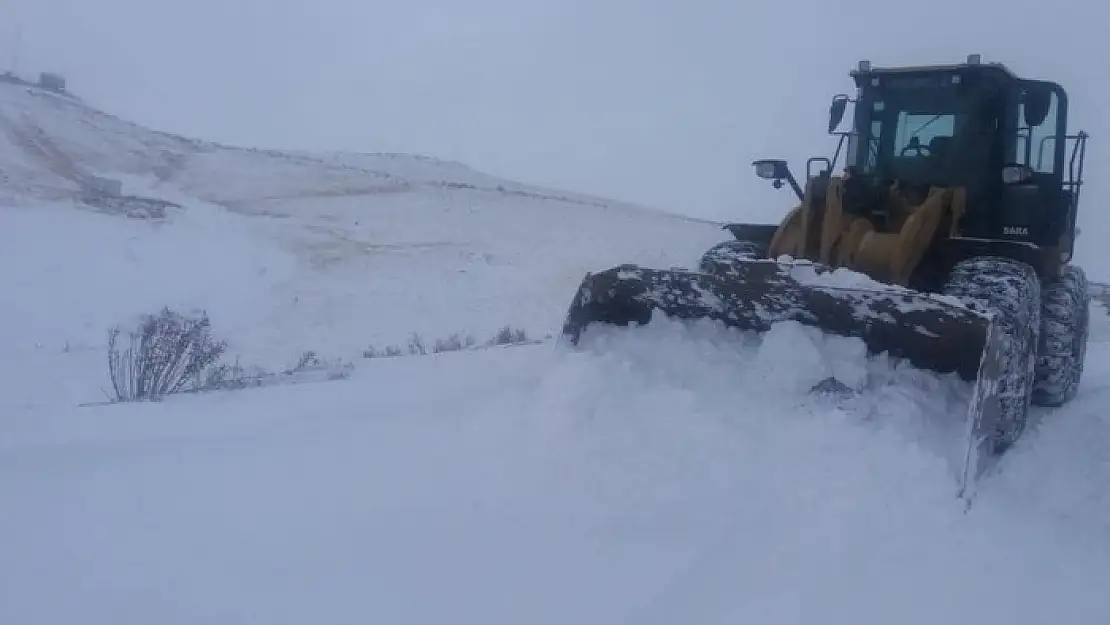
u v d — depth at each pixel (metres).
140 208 26.41
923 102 7.48
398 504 3.81
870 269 6.22
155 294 17.91
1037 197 7.12
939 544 3.80
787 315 5.54
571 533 3.60
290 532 3.47
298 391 6.43
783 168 7.23
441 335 15.70
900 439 4.63
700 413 4.88
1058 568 3.68
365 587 3.04
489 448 4.52
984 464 4.95
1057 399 7.53
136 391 7.18
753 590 3.20
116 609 2.80
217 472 4.16
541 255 25.83
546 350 8.98
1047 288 7.67
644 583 3.19
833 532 3.79
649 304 6.01
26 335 14.00
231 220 26.94
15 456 4.35
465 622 2.84
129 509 3.65
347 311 17.89
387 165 50.28
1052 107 7.70
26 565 3.08
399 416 5.16
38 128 35.22
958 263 6.25
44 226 22.16
